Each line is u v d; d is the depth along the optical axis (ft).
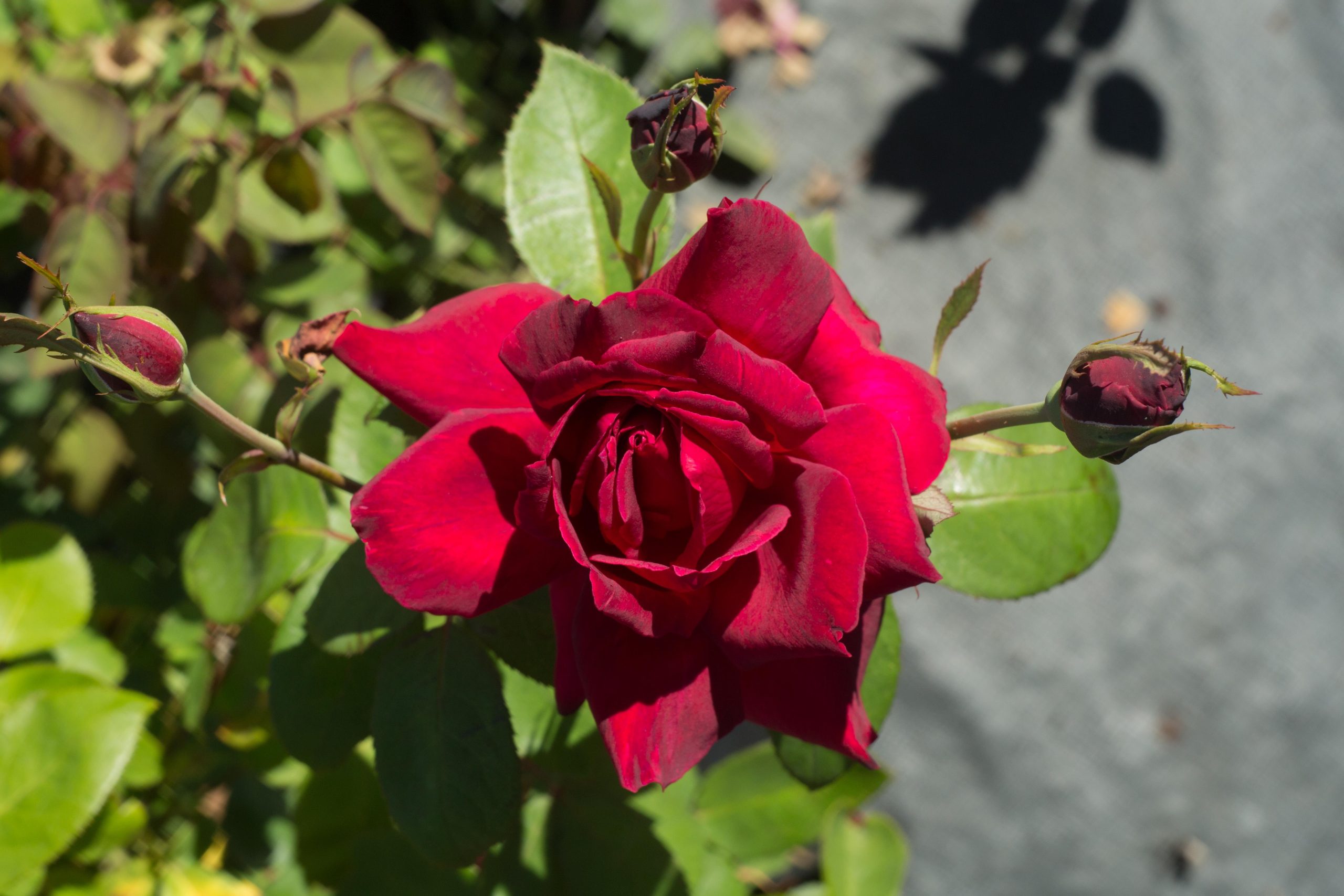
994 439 1.06
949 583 1.24
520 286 1.03
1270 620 2.55
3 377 2.07
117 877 1.57
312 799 1.52
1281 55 2.78
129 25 1.75
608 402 0.96
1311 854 2.50
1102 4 2.84
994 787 2.52
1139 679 2.54
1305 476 2.60
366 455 1.26
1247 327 2.67
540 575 0.99
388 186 1.47
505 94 2.64
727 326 0.99
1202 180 2.74
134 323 0.99
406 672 1.16
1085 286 2.71
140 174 1.40
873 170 2.80
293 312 1.63
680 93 1.02
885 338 2.70
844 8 2.87
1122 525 2.58
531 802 1.38
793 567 0.95
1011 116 2.80
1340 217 2.71
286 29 1.44
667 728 0.98
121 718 1.36
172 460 1.80
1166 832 2.51
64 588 1.46
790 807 1.65
